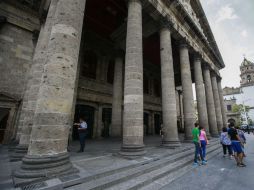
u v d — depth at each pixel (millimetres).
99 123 16391
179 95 34031
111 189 4016
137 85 7898
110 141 13109
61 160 4430
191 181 5062
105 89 17578
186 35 14445
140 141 7273
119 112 15508
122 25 14375
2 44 11969
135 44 8406
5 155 7012
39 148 4238
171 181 5016
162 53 11445
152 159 6473
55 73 4871
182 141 13062
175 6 12508
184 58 13812
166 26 11727
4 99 11430
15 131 11430
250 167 6863
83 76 15820
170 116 10344
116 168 5004
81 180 4051
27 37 13289
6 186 3574
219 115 21016
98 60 17562
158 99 26750
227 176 5617
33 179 3764
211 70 21703
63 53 5121
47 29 8195
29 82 9695
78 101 15070
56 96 4727
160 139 15773
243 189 4496
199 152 7484
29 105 7199
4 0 12312
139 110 7621
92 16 14242
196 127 7656
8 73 11961
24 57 12867
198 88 16391
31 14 13578
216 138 16828
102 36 17375
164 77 11062
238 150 7223
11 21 12453
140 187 4422
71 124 12875
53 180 3900
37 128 4406
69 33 5414
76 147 9555
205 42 17703
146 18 12789
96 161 5977
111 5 12914
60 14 5508
